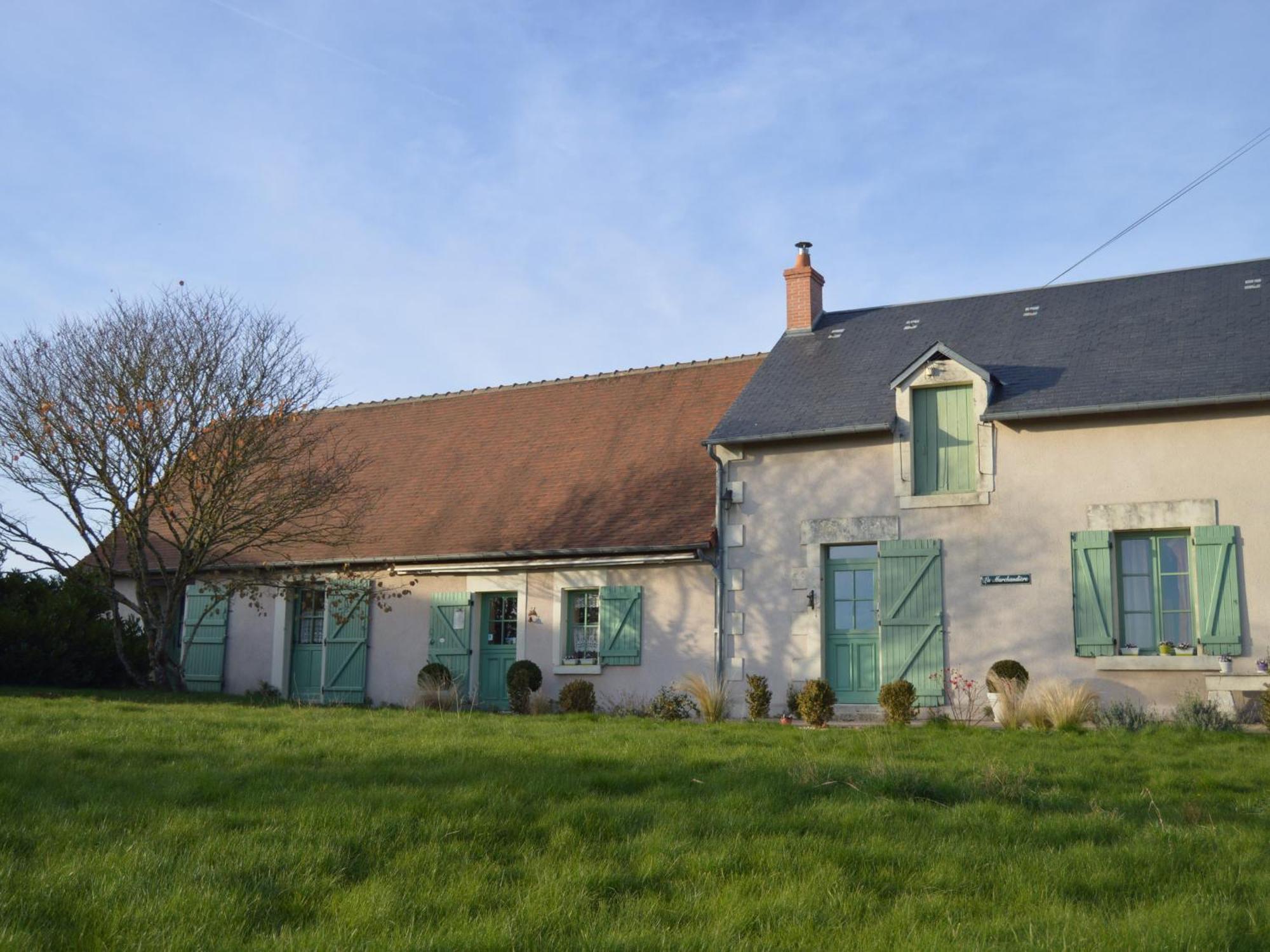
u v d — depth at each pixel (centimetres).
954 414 1571
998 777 755
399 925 468
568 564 1759
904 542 1553
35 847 573
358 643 1931
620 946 443
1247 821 677
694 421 1962
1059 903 505
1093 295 1728
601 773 792
